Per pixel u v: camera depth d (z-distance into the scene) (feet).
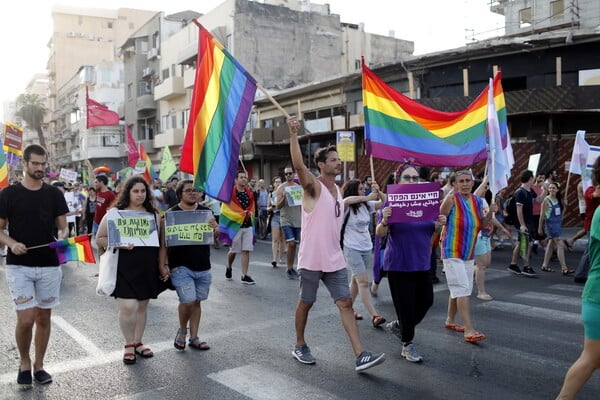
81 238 17.22
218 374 16.96
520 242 34.27
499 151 20.88
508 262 39.70
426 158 22.76
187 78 133.59
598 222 11.84
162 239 18.86
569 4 103.76
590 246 12.21
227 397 15.12
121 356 18.92
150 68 160.45
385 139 22.12
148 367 17.70
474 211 19.99
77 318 24.57
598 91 62.34
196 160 18.94
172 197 54.95
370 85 21.90
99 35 281.74
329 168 17.51
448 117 23.24
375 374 16.81
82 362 18.30
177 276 19.02
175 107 144.77
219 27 122.72
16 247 15.49
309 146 92.02
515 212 35.12
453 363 17.79
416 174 19.33
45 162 16.33
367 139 21.79
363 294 22.74
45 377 16.40
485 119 23.94
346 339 20.74
